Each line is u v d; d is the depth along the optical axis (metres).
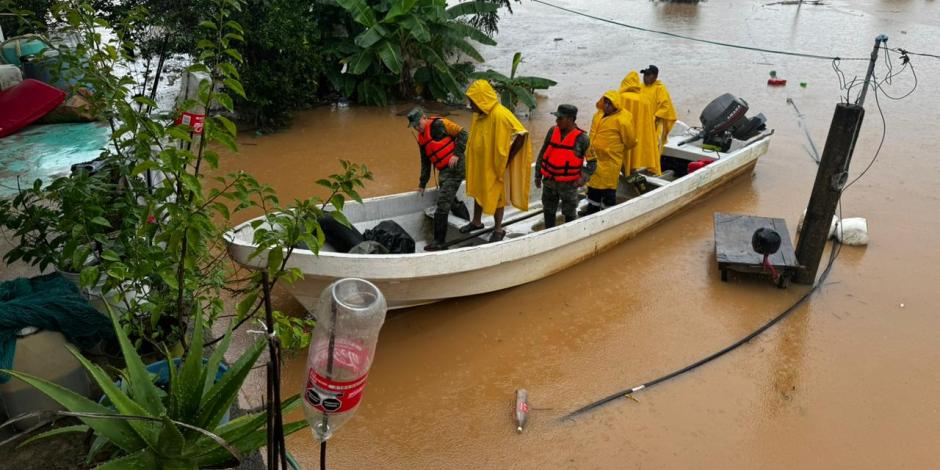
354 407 2.18
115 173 4.70
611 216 6.95
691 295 6.66
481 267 5.82
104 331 4.04
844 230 7.64
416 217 7.12
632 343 5.91
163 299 3.67
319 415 2.17
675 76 14.79
